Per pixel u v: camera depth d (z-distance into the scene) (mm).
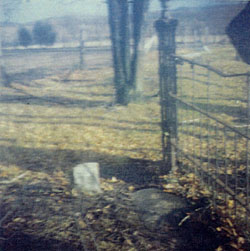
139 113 2820
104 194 2570
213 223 2449
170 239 2268
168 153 2889
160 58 2775
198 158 3166
